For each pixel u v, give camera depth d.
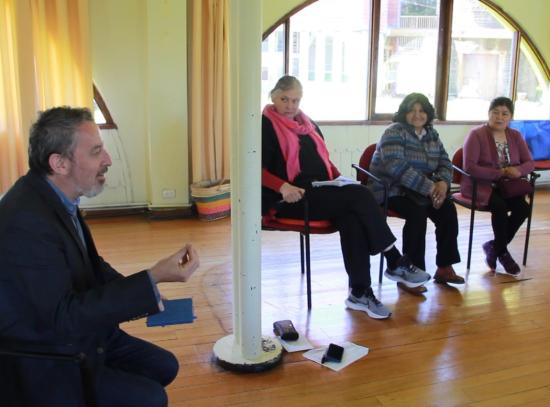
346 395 1.91
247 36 1.84
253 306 2.04
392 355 2.20
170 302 2.71
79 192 1.26
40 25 3.89
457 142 5.56
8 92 3.87
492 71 5.58
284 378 2.02
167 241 3.82
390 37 5.20
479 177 3.15
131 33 4.30
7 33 3.83
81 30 3.99
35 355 1.09
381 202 2.90
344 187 2.54
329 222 2.61
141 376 1.38
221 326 2.45
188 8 4.35
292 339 2.28
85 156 1.21
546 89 5.77
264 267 3.28
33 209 1.13
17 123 3.94
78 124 1.20
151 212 4.45
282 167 2.60
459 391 1.94
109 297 1.16
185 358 2.15
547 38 5.62
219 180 4.57
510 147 3.28
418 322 2.52
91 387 1.14
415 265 2.88
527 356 2.20
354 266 2.55
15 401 1.17
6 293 1.12
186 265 1.28
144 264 3.31
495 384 1.99
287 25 4.86
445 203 2.94
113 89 4.35
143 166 4.53
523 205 3.21
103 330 1.23
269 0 4.75
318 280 3.05
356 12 5.04
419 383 1.99
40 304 1.11
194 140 4.43
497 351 2.24
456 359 2.17
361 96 5.24
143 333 2.37
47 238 1.13
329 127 5.12
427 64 5.36
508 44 5.56
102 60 4.28
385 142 2.93
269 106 2.68
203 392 1.92
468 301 2.77
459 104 5.55
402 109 2.97
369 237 2.51
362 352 2.21
